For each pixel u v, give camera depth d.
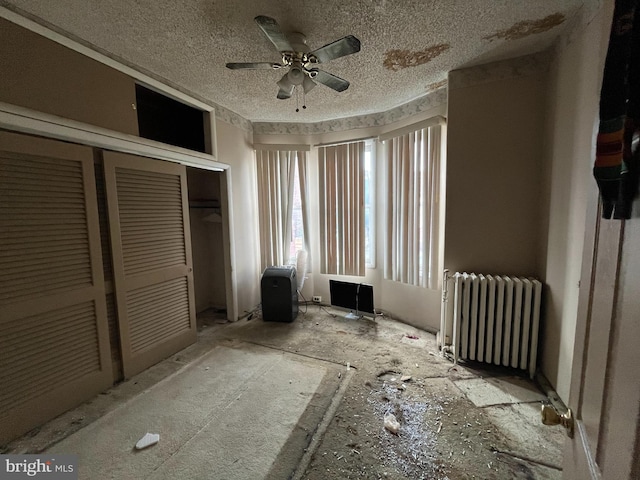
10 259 1.59
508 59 2.15
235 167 3.31
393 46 1.95
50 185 1.74
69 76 1.78
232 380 2.18
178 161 2.60
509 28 1.78
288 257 3.84
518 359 2.18
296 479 1.37
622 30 0.49
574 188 1.69
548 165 2.04
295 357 2.52
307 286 3.92
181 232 2.70
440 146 2.66
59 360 1.81
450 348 2.47
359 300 3.35
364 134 3.40
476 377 2.15
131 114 2.17
